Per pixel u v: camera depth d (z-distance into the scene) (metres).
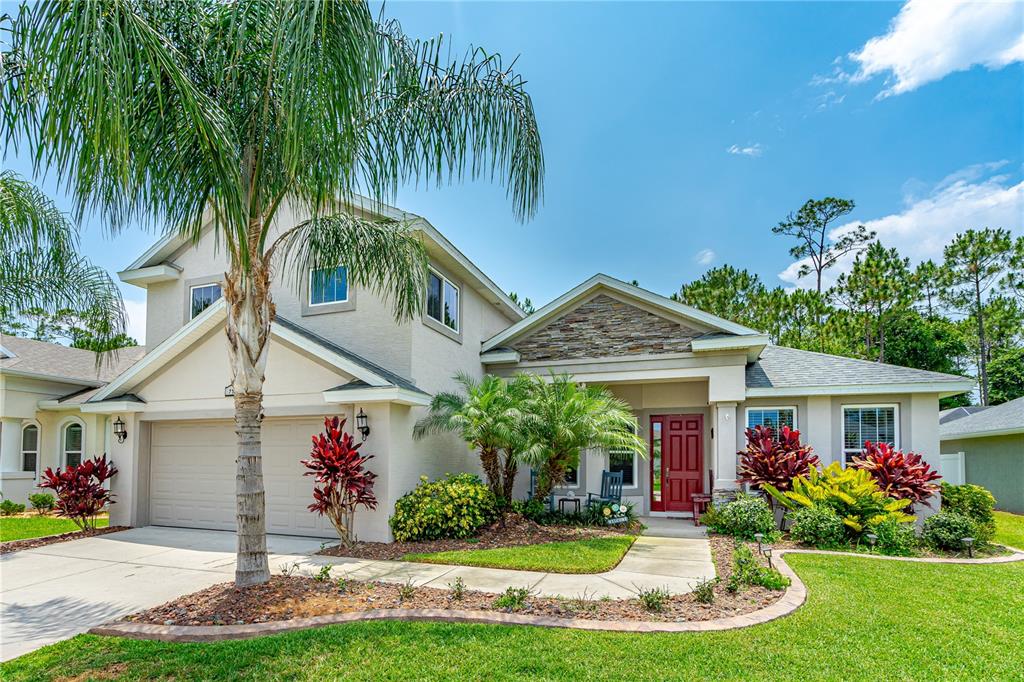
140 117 5.07
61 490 11.31
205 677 4.34
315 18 4.59
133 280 14.20
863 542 9.45
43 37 4.07
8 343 16.77
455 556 8.45
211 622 5.59
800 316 28.36
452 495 10.02
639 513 14.28
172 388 11.65
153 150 5.52
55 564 8.43
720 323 12.09
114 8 4.14
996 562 8.34
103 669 4.52
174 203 6.09
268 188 6.71
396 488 10.05
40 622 5.82
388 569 7.82
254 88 6.20
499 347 14.27
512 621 5.43
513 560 8.18
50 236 8.77
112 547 9.70
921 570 7.63
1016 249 27.73
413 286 8.55
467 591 6.61
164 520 11.86
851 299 27.53
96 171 4.61
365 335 11.52
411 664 4.48
